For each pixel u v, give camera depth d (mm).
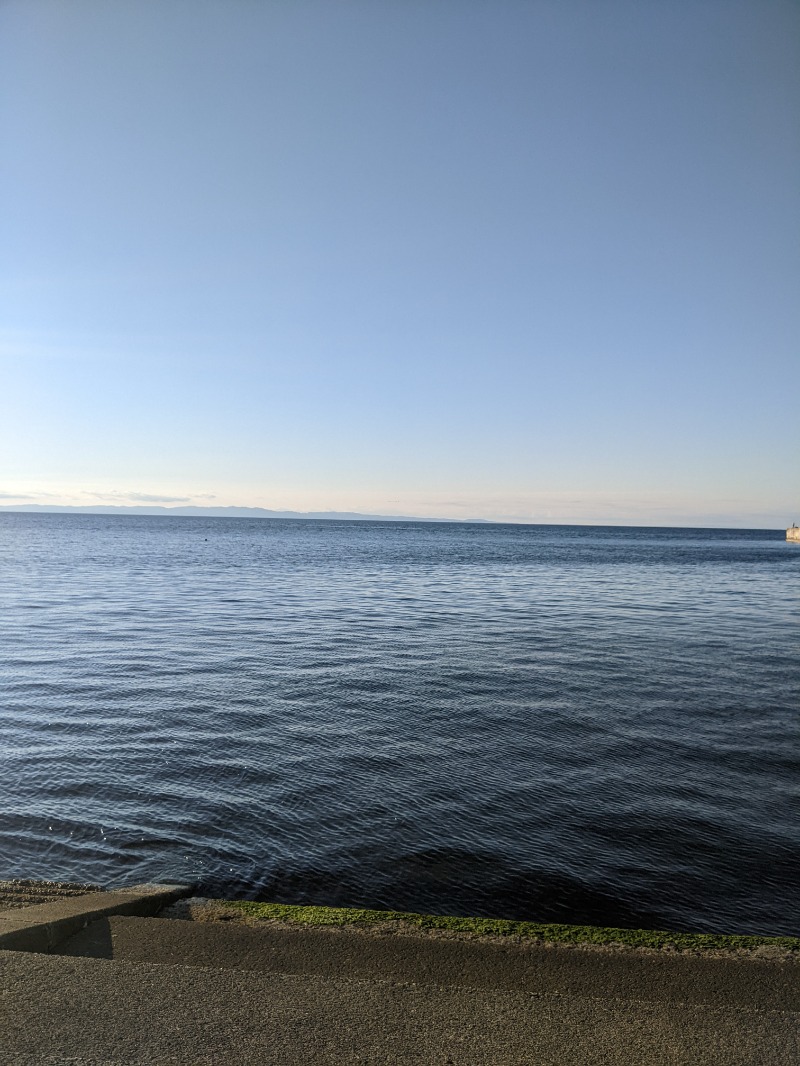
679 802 8148
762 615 25844
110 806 7715
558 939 4273
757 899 6074
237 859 6555
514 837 7125
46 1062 2748
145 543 80250
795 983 3629
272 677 14227
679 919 5727
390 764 9234
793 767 9438
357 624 21938
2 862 6414
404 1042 2936
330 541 102500
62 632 19250
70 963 3475
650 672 15289
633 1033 3043
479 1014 3148
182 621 21750
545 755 9734
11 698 12219
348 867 6430
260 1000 3201
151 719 11062
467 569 49594
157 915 4703
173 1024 3006
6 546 66625
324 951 3963
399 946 4016
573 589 35656
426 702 12453
